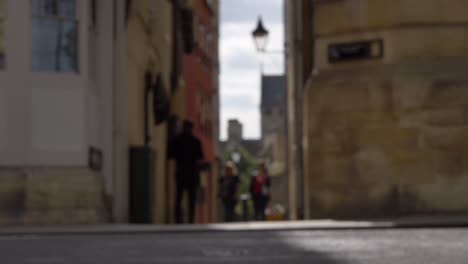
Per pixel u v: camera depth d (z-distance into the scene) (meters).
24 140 17.83
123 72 20.47
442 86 18.84
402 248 9.34
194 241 11.13
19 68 17.83
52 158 18.05
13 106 17.78
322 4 20.00
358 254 8.59
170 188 29.81
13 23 17.80
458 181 18.86
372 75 19.23
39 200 17.66
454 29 19.11
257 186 29.80
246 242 10.72
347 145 19.44
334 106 19.62
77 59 18.36
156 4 26.20
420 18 19.11
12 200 17.48
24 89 17.84
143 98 24.83
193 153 19.97
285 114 33.25
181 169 19.98
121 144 20.20
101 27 20.17
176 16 32.12
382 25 19.27
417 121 18.91
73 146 18.20
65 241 11.32
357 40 19.53
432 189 18.89
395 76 19.02
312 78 20.20
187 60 46.88
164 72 28.69
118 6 20.50
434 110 18.86
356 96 19.33
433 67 19.02
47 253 9.22
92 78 19.56
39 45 18.09
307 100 20.11
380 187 19.09
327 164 19.73
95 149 18.94
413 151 18.92
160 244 10.54
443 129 18.86
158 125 27.66
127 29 21.06
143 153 21.25
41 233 13.81
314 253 8.74
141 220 21.11
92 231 13.99
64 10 18.31
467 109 18.83
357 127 19.31
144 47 24.44
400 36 19.11
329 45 19.89
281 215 31.20
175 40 32.09
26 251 9.51
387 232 12.86
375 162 19.14
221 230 14.20
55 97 18.09
